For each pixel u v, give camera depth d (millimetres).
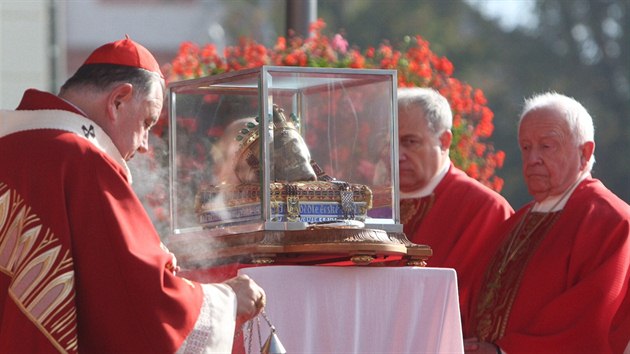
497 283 12062
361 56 13961
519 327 11688
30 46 16688
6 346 8430
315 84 10047
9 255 8570
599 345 11133
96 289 8484
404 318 9719
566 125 12008
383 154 10242
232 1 50094
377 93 10242
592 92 47156
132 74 9117
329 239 9461
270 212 9617
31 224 8492
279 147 9836
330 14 47469
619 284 11250
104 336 8492
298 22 15047
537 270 11734
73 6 39125
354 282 9570
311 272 9445
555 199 12156
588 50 48031
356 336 9555
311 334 9445
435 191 13000
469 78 46938
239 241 9742
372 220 10047
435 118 12945
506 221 12633
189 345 8555
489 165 14430
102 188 8594
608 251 11391
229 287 8922
